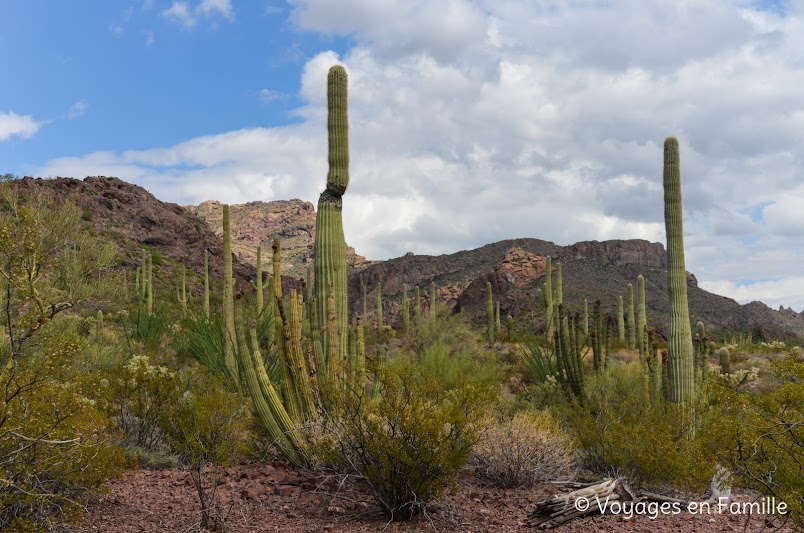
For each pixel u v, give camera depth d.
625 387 11.05
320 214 9.71
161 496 7.29
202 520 6.14
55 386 6.15
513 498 7.31
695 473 7.14
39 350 7.22
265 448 8.88
